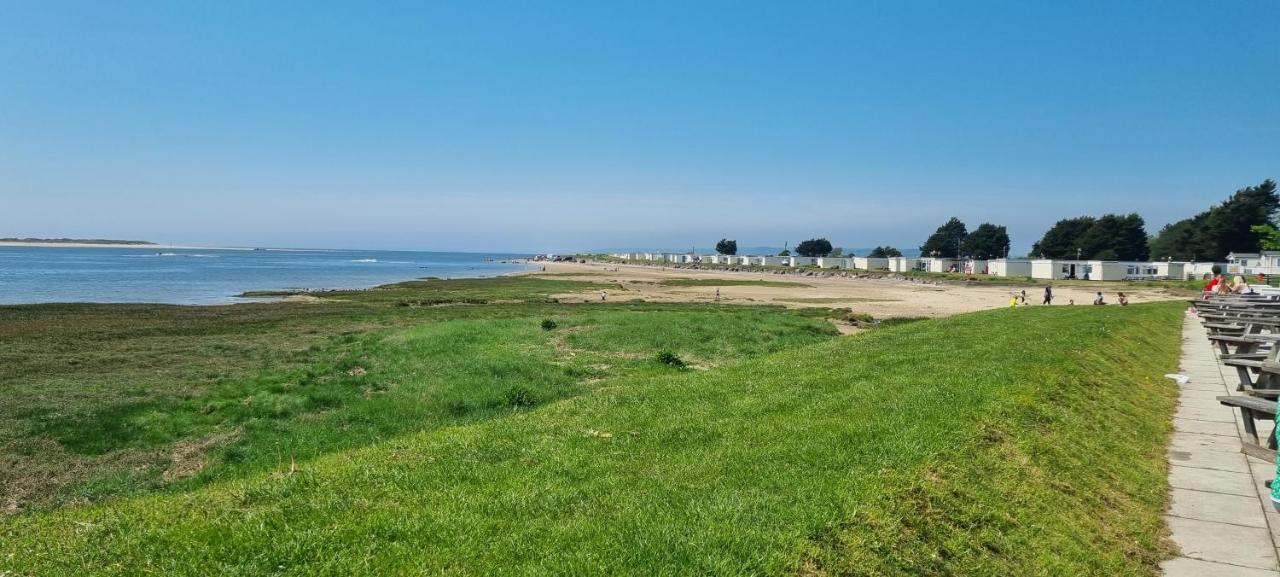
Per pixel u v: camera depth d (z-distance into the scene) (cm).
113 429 1203
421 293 6006
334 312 4000
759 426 703
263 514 469
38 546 447
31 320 3369
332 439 1110
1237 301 2048
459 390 1395
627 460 601
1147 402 988
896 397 805
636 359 1808
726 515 461
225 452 1061
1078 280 8575
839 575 406
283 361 2061
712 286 7831
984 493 539
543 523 454
